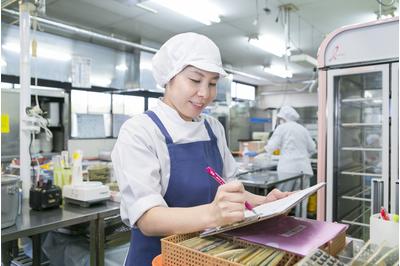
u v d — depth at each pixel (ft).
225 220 2.10
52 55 14.29
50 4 12.66
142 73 17.31
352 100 7.84
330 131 7.55
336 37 7.39
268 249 2.12
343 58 7.32
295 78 28.53
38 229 5.42
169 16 14.19
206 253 2.05
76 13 13.62
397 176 6.75
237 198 2.13
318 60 7.68
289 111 14.76
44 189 6.54
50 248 8.06
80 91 15.84
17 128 11.10
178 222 2.31
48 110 13.15
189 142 3.26
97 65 16.24
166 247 2.24
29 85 7.41
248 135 26.55
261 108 30.68
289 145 13.99
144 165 2.85
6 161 10.73
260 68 24.73
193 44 2.98
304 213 12.46
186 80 2.98
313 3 12.75
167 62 3.19
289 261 2.00
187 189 3.09
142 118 3.17
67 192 7.02
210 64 2.89
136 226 2.70
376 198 6.16
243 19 14.56
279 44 18.07
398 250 2.19
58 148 13.56
